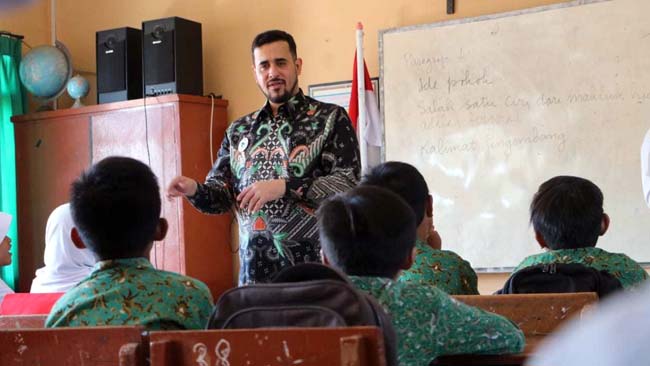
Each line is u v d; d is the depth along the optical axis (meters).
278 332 1.21
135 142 4.96
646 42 3.93
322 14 4.82
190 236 4.82
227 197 2.71
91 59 5.73
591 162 4.05
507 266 4.25
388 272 1.50
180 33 4.91
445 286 2.06
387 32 4.54
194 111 4.89
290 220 2.59
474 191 4.32
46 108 5.56
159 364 1.29
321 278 1.31
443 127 4.39
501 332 1.45
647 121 3.93
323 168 2.65
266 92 2.71
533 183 4.19
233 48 5.13
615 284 1.98
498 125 4.27
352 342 1.14
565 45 4.11
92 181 1.67
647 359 0.35
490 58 4.29
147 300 1.58
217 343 1.26
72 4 5.79
